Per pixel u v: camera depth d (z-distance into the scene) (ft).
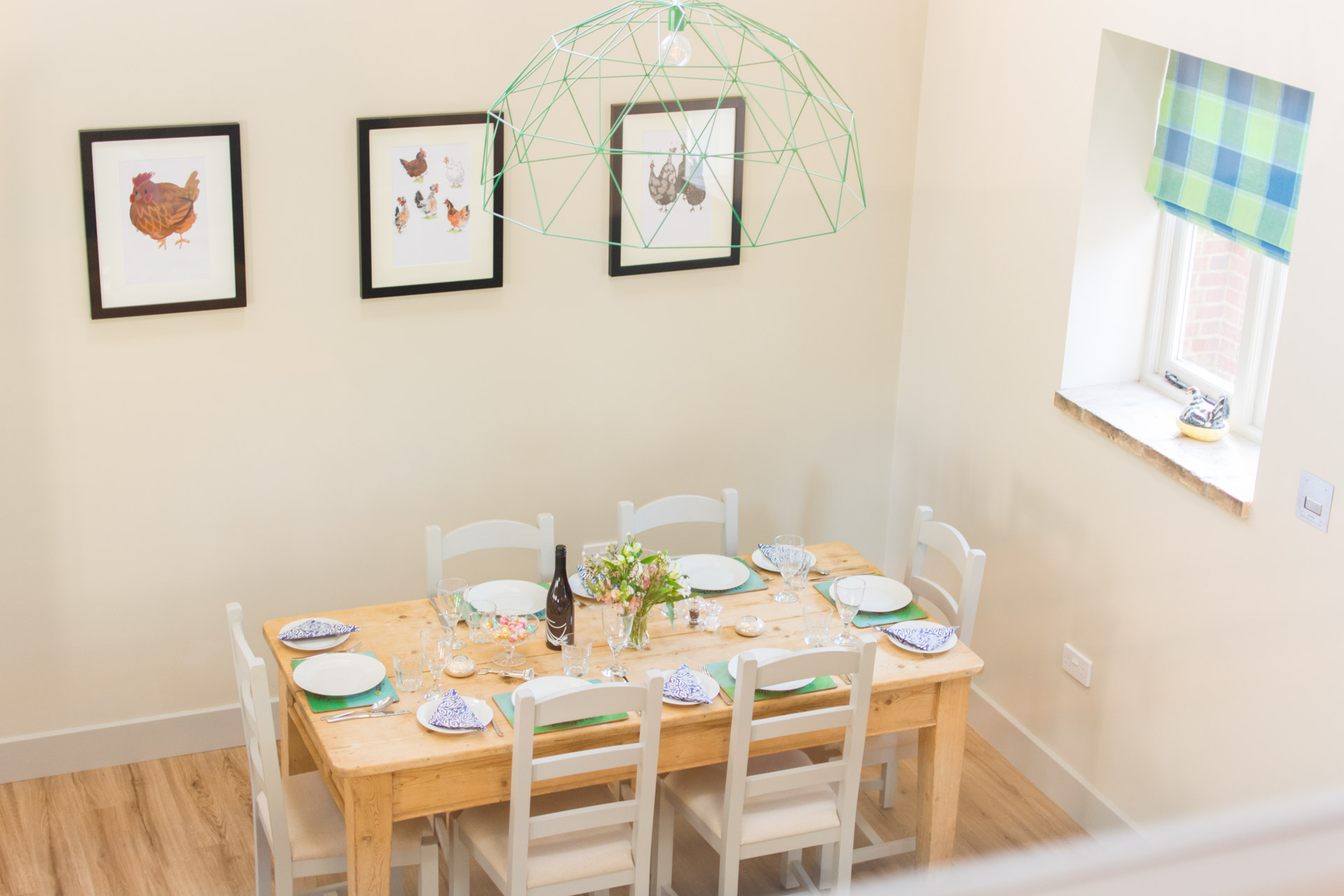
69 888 11.86
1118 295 12.72
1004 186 13.47
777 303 15.03
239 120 12.32
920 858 12.00
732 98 13.96
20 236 11.87
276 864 10.09
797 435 15.71
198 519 13.33
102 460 12.78
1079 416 12.48
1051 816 13.42
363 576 14.23
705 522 13.80
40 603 12.98
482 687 10.69
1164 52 11.91
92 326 12.35
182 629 13.64
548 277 13.93
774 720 10.18
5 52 11.37
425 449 14.03
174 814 13.01
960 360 14.61
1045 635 13.60
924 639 11.46
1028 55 12.84
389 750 9.70
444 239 13.35
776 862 12.63
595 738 10.20
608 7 13.25
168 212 12.26
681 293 14.57
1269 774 10.62
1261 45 9.93
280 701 11.74
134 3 11.64
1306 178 9.66
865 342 15.61
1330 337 9.56
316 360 13.30
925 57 14.60
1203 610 11.23
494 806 10.75
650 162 13.89
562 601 11.29
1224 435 11.74
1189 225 12.37
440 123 12.91
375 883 9.93
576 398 14.51
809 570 13.05
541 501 14.75
